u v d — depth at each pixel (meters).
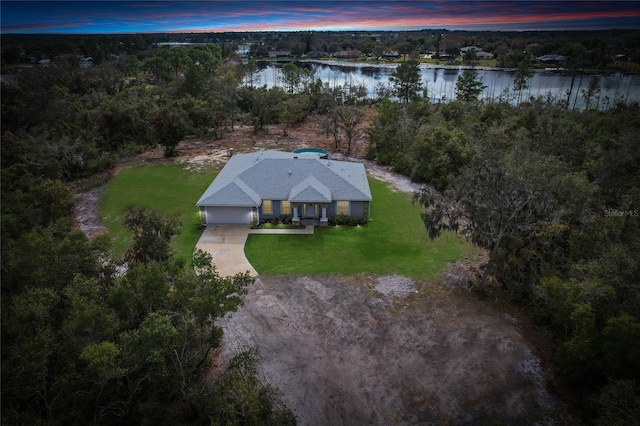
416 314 22.05
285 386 17.73
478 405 16.98
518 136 41.53
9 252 16.97
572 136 40.78
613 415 13.67
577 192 24.83
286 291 23.72
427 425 16.20
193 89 70.12
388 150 47.38
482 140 42.50
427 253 27.92
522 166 24.05
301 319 21.53
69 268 16.83
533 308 21.70
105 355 11.65
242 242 29.30
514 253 22.48
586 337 16.39
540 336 20.62
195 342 14.85
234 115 65.75
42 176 34.78
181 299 14.30
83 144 44.94
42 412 13.73
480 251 28.16
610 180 32.59
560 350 18.14
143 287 15.19
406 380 18.12
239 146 53.06
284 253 27.78
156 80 101.19
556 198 24.52
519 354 19.45
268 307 22.38
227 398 14.38
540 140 40.56
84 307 13.63
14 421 12.09
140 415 14.75
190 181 40.84
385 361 19.08
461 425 16.17
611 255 18.95
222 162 46.28
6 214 24.12
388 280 24.89
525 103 73.38
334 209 32.47
